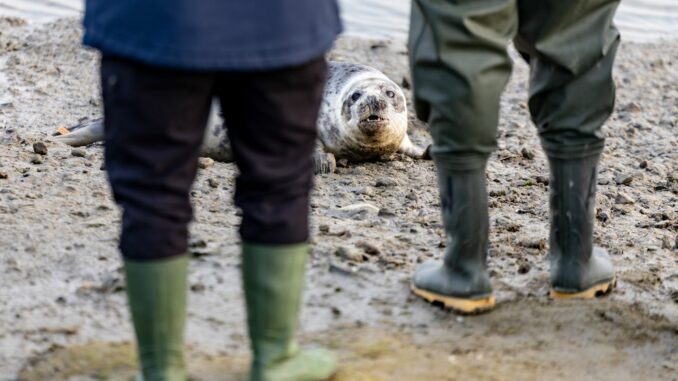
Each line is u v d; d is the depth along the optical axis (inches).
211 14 187.6
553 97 265.0
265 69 191.8
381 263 309.4
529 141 491.2
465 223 263.9
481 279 270.8
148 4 186.9
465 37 241.4
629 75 612.7
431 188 409.7
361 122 422.6
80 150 413.1
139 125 194.2
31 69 569.0
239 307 273.4
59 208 341.7
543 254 328.8
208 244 314.8
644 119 536.4
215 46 187.9
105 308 268.4
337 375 228.1
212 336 255.1
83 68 577.0
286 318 212.8
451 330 263.7
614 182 431.8
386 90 436.1
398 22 705.0
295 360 219.5
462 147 253.6
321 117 433.7
